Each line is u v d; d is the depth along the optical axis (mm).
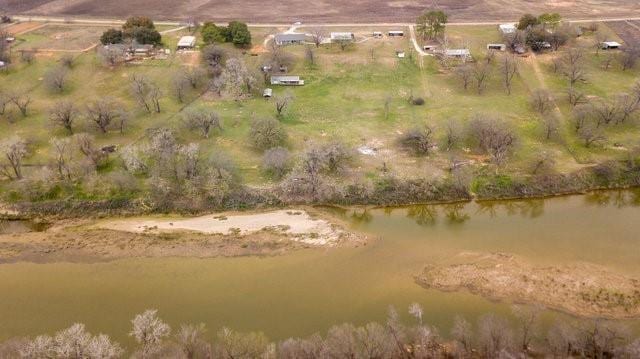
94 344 49781
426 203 80125
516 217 77375
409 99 107312
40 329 59375
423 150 89188
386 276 66188
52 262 68938
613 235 72625
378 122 99562
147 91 106000
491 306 60812
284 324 59469
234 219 76688
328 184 81000
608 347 50625
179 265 68312
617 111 95625
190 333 53094
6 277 66500
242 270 67500
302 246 71375
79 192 80188
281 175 83750
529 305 60188
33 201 79125
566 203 79875
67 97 107500
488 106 104062
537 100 101500
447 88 111750
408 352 53000
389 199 80125
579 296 61219
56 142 83188
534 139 92438
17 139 83375
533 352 52219
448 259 68812
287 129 97188
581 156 87375
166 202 78875
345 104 106688
